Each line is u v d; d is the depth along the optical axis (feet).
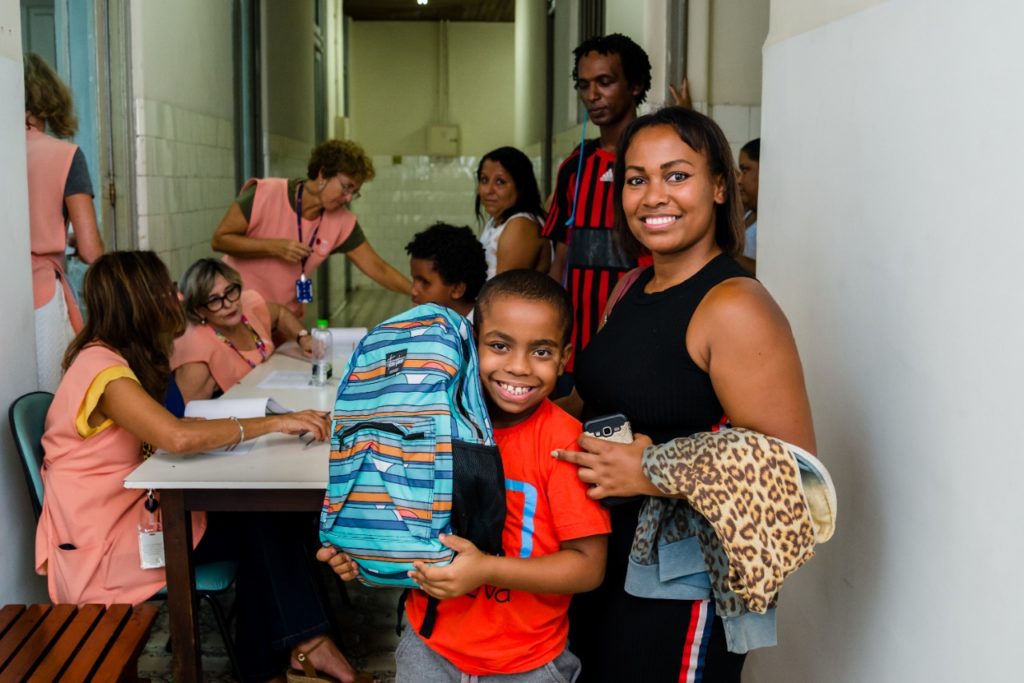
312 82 31.58
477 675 4.99
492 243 12.20
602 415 5.19
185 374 10.34
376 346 4.97
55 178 9.78
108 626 6.56
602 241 9.85
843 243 5.61
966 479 4.24
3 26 7.80
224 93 20.42
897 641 4.95
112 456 7.72
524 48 32.45
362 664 9.25
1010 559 3.90
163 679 8.84
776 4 6.91
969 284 4.21
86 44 13.96
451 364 4.72
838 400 5.70
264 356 11.94
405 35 43.57
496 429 5.07
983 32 4.09
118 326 7.73
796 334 6.42
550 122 26.25
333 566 4.88
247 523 8.13
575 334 10.03
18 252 8.12
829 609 5.88
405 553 4.54
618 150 5.17
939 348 4.49
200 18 18.19
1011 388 3.87
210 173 19.08
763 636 4.71
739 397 4.48
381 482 4.61
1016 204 3.84
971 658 4.21
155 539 7.61
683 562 4.73
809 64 6.15
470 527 4.64
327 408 9.47
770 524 4.27
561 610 5.08
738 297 4.48
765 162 7.07
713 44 12.87
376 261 14.39
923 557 4.66
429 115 43.93
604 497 4.74
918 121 4.68
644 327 4.84
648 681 4.95
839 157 5.68
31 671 5.92
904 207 4.84
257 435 7.82
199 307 10.59
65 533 7.60
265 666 8.20
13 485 8.04
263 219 13.73
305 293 13.99
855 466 5.46
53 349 9.74
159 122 15.20
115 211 14.25
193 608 7.51
